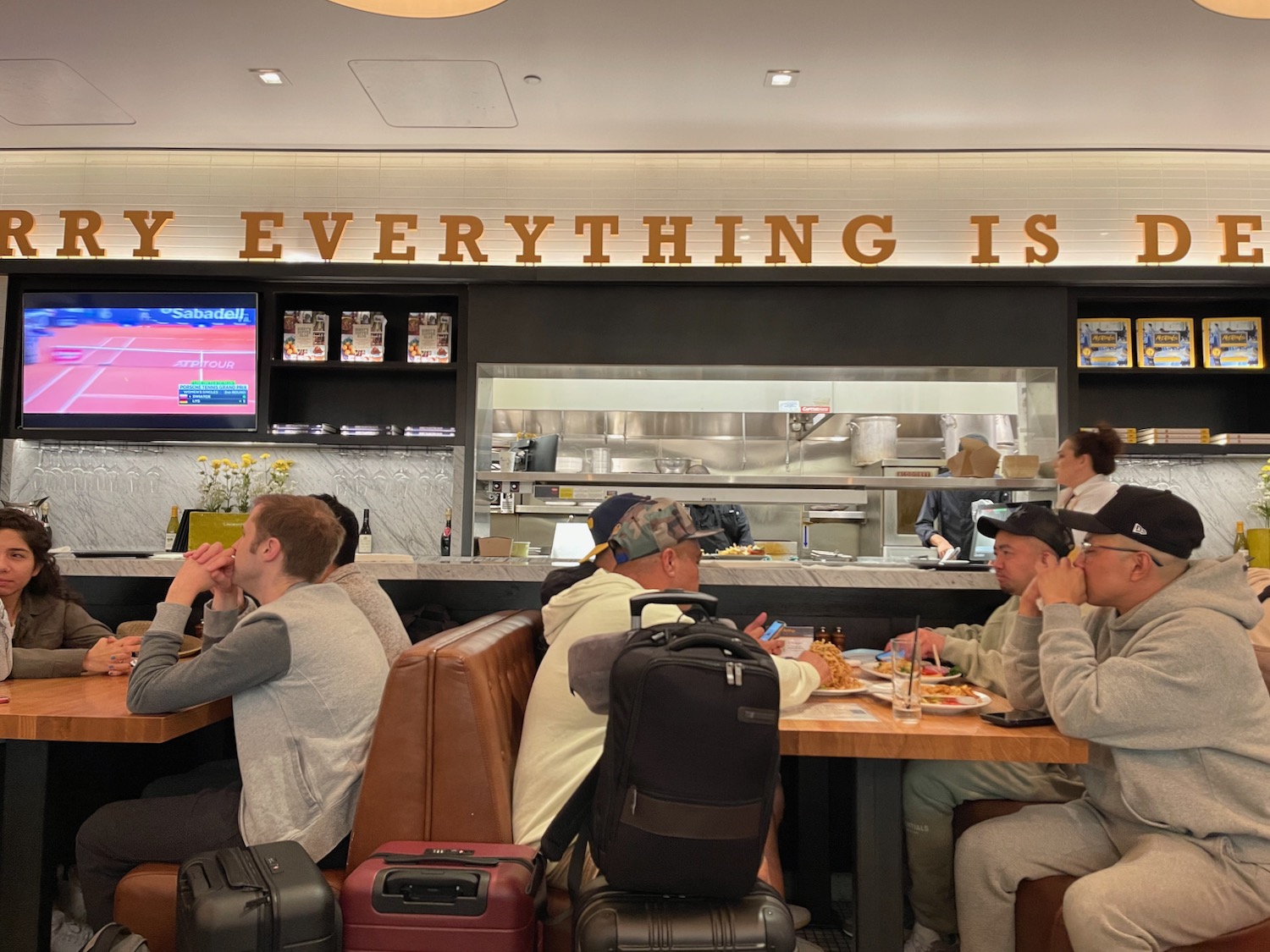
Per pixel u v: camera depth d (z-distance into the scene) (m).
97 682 2.40
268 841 1.90
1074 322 5.35
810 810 2.93
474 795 1.88
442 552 5.37
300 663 1.97
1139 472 5.64
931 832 2.42
